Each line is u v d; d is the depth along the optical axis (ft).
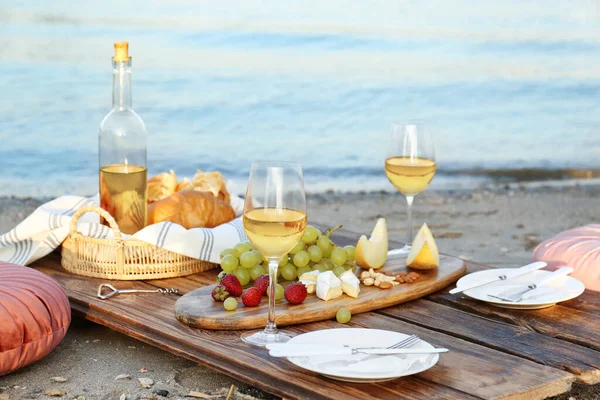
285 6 35.32
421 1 35.76
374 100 32.60
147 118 29.68
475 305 8.15
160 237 8.93
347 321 7.61
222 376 8.27
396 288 8.30
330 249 8.55
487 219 19.49
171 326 7.55
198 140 28.27
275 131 29.40
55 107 29.48
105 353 8.77
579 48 36.76
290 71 33.91
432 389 6.17
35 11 33.45
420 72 34.78
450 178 25.48
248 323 7.39
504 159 27.66
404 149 9.05
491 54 36.47
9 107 28.99
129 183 9.20
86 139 27.20
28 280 7.97
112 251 9.04
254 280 8.36
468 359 6.77
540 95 33.91
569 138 30.12
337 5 35.35
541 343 7.17
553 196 22.77
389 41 35.91
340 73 34.12
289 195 6.42
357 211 20.34
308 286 8.09
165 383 8.04
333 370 6.15
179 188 10.50
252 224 6.42
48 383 7.93
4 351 7.47
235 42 34.81
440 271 8.93
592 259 8.87
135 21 34.14
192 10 34.71
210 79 32.53
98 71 32.73
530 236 17.67
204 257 9.18
